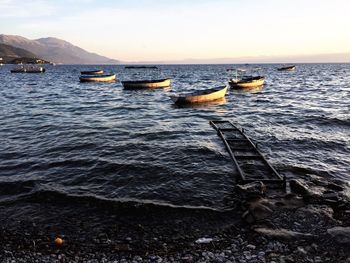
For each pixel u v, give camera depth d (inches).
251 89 2342.5
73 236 394.9
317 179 561.3
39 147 774.5
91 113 1291.8
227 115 1239.5
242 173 566.6
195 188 534.3
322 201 463.2
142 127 1007.6
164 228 411.8
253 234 387.5
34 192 518.3
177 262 335.9
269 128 981.2
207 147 757.3
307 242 367.2
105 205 474.6
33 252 359.6
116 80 3651.6
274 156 694.5
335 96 1855.3
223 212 448.1
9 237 392.5
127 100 1749.5
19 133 922.1
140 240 384.2
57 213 454.0
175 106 1498.5
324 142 800.3
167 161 667.4
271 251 351.6
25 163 659.4
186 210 455.5
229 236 387.9
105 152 732.7
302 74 4805.6
